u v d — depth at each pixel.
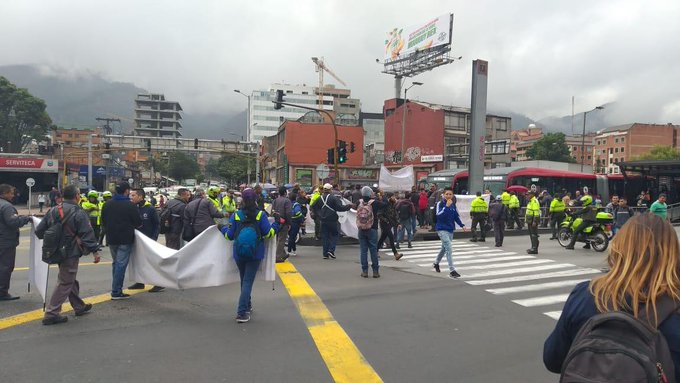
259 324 6.10
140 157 121.81
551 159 96.44
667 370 1.64
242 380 4.35
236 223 6.29
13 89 75.75
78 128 125.00
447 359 4.96
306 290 8.16
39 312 6.63
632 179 30.48
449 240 9.71
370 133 98.62
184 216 9.64
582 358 1.66
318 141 59.56
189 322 6.17
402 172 22.56
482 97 22.28
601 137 130.38
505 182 28.92
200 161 167.50
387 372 4.59
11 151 74.94
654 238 1.92
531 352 5.20
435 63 61.94
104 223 7.40
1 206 7.25
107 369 4.58
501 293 8.16
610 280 1.95
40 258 7.10
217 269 7.15
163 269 7.27
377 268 9.49
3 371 4.53
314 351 5.13
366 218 9.38
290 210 11.52
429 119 53.25
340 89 156.50
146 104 154.25
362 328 5.99
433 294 8.02
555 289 8.55
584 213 14.16
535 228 13.47
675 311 1.78
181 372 4.52
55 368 4.61
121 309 6.81
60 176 46.41
